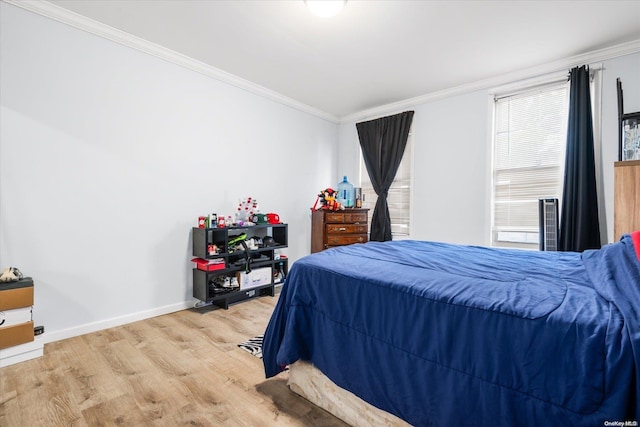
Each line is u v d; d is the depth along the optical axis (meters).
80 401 1.48
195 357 1.94
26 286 1.87
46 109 2.09
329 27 2.32
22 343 1.85
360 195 4.19
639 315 0.77
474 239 3.38
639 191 1.95
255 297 3.29
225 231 2.93
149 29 2.37
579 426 0.73
